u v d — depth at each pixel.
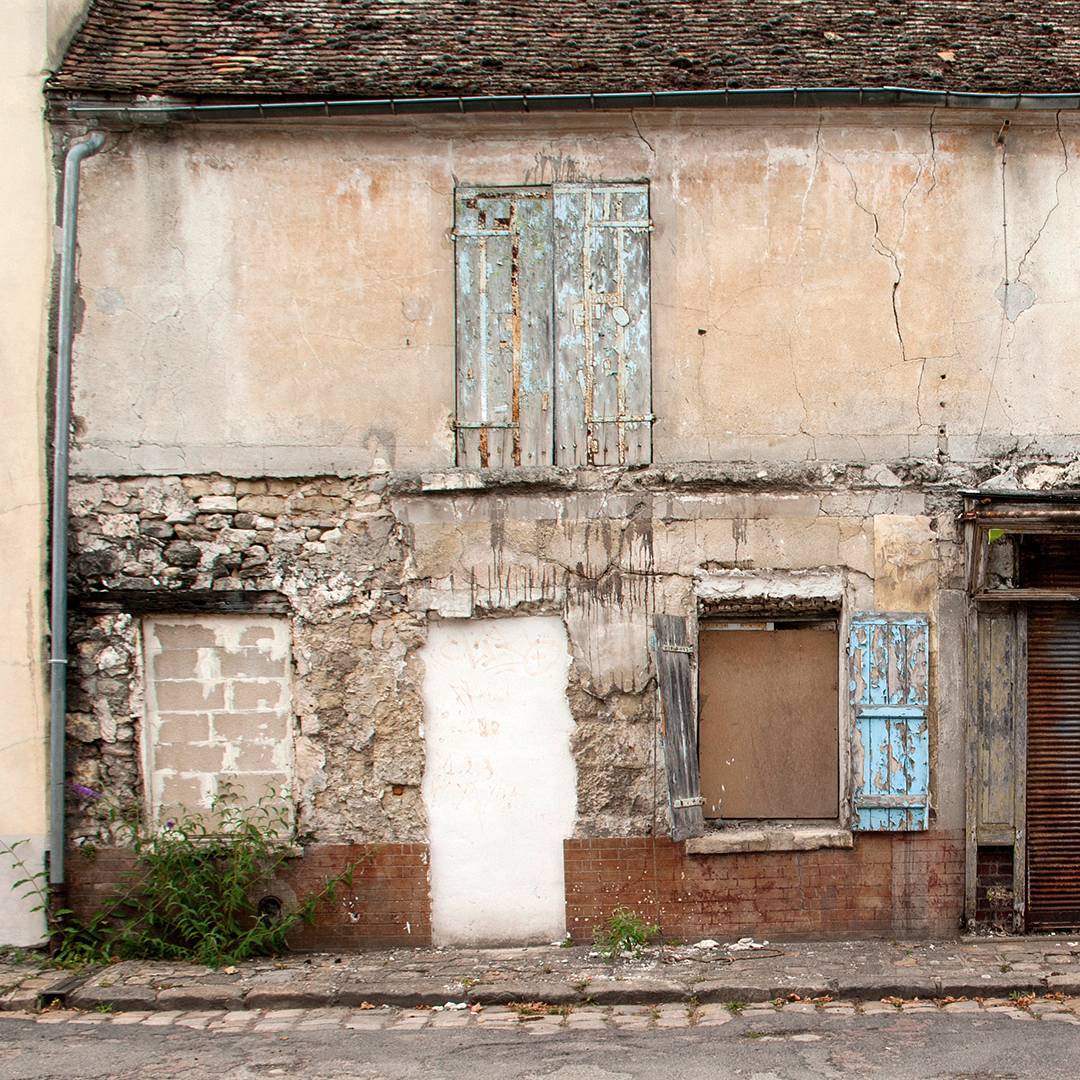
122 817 8.00
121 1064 6.11
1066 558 8.07
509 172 8.15
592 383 8.11
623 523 8.03
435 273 8.14
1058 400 8.10
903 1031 6.43
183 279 8.10
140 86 7.91
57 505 7.89
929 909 7.98
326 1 9.02
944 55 8.37
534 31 8.71
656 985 7.09
